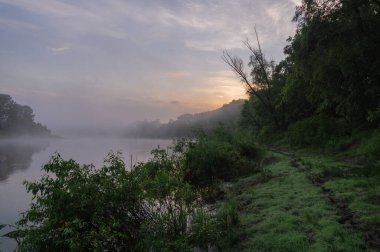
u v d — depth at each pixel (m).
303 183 11.01
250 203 9.46
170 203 6.95
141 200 6.91
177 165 10.15
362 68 18.36
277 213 7.70
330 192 9.27
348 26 17.59
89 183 6.47
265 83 39.47
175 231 6.47
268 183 11.98
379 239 5.62
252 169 15.91
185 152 15.11
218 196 11.67
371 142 16.23
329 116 26.44
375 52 17.53
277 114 38.75
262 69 39.09
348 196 8.38
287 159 19.41
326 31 18.30
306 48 19.64
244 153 21.97
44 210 6.34
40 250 5.65
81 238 5.71
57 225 5.87
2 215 12.10
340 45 18.06
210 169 14.74
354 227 6.27
